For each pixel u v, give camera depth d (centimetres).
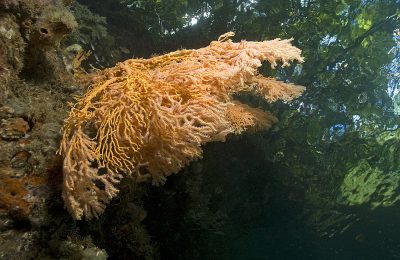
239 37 590
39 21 217
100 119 219
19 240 204
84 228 269
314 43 621
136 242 336
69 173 196
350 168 805
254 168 653
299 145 743
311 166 776
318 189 823
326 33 616
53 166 215
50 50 239
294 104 699
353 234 1030
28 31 221
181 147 218
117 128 211
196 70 228
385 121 741
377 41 654
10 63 217
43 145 213
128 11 583
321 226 954
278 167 728
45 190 213
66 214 228
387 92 716
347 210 939
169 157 220
